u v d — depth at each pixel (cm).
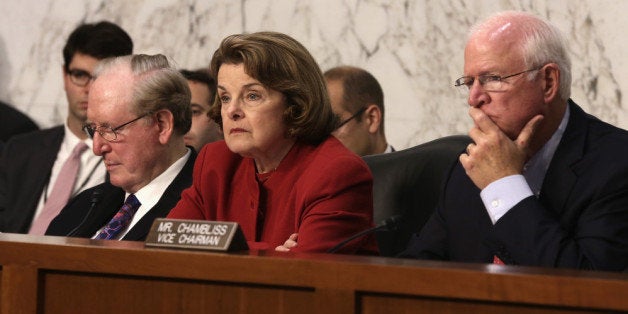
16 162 693
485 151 391
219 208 425
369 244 404
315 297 270
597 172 394
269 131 407
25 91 798
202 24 757
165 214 478
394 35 696
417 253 437
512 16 400
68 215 527
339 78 621
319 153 411
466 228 423
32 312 293
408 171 494
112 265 288
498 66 392
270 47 406
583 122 408
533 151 408
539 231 374
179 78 502
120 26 778
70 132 698
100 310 290
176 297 284
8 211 681
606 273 261
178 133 501
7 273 295
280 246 387
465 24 678
